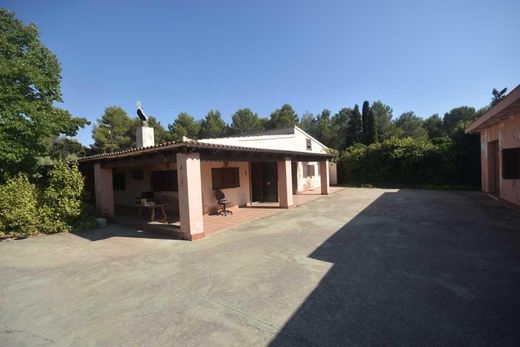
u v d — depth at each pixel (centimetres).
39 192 845
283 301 344
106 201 980
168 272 466
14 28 930
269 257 515
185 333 288
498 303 315
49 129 923
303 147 1805
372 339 261
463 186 1564
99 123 3575
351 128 3359
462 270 412
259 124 6072
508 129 962
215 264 494
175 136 4447
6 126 810
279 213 1009
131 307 349
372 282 385
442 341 253
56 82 998
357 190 1725
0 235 777
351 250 532
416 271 416
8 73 822
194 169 697
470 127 1276
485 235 594
